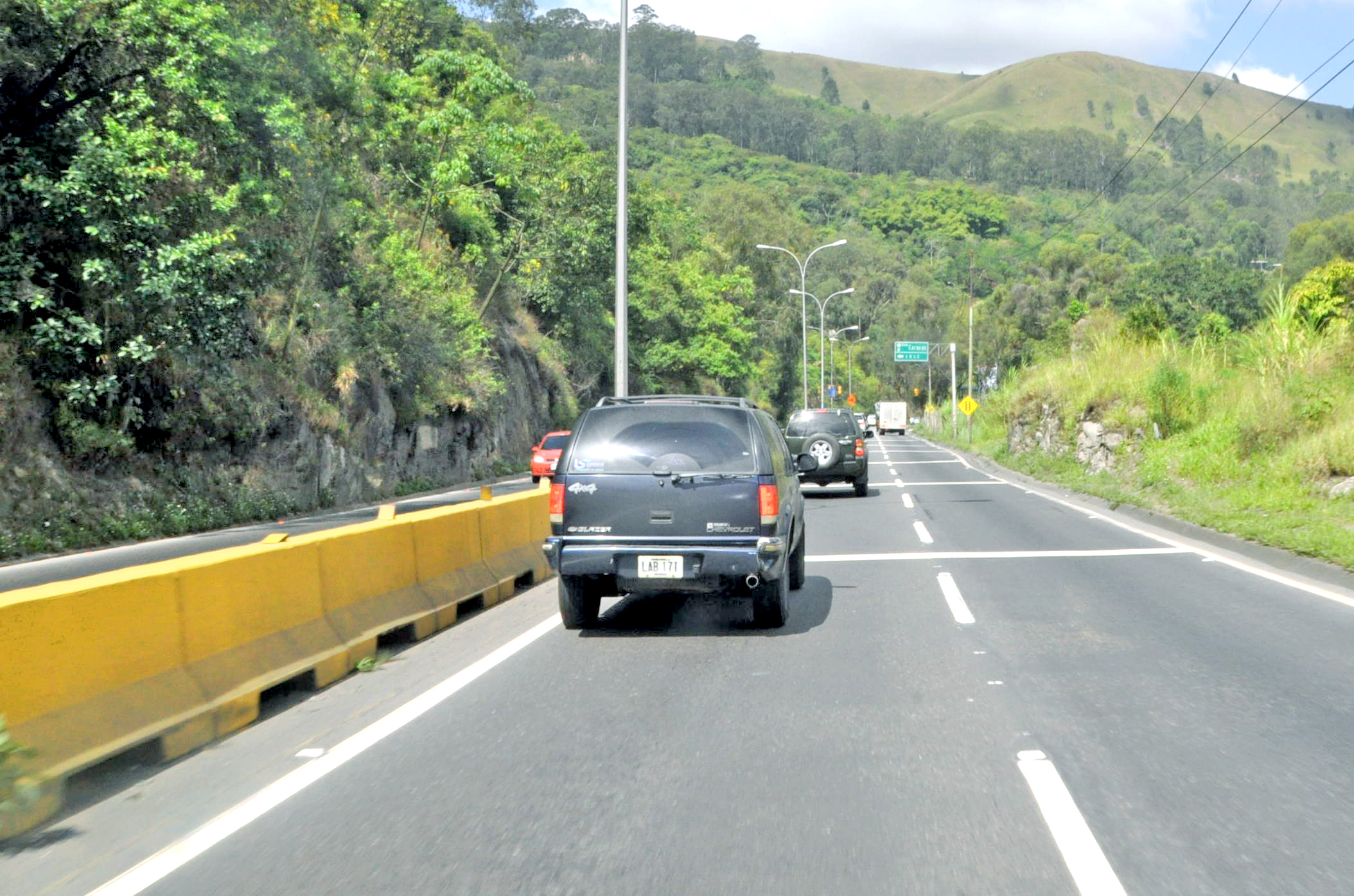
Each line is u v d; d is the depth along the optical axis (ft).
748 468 26.91
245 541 55.11
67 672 15.51
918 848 12.99
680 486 26.68
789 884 11.98
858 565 40.24
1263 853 12.73
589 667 23.62
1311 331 74.08
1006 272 496.23
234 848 13.24
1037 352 156.15
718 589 27.25
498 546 34.83
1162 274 238.89
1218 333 103.40
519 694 21.13
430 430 101.86
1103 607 30.27
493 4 218.38
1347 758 16.35
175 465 64.49
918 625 28.02
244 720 18.94
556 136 155.12
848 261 499.10
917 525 55.06
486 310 134.21
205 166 67.51
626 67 70.33
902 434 312.71
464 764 16.60
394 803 14.84
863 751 17.07
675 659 24.41
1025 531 51.78
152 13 57.36
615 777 15.92
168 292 56.75
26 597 15.14
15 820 13.88
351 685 22.12
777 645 25.89
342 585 23.93
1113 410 88.28
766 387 296.10
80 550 53.31
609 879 12.18
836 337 448.65
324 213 89.25
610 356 181.98
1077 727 18.26
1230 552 42.86
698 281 207.10
